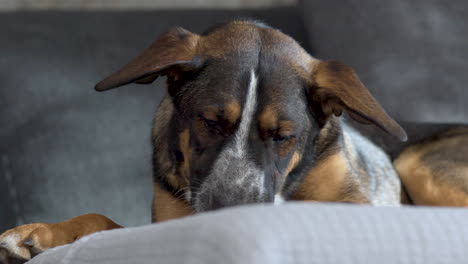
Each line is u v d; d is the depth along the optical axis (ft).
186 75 7.52
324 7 12.89
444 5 12.69
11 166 10.70
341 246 4.04
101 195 10.94
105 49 11.85
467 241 4.38
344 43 12.57
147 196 11.16
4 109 10.94
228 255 3.83
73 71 11.48
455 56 12.33
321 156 8.32
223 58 7.42
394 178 10.64
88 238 5.66
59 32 11.87
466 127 11.23
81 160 10.98
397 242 4.20
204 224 4.15
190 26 12.54
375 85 12.20
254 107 7.08
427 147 10.94
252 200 6.87
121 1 15.23
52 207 10.69
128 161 11.19
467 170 10.31
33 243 7.29
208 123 7.16
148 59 7.29
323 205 4.36
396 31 12.41
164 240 4.42
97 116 11.27
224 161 6.99
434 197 10.44
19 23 11.89
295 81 7.50
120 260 4.79
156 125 8.44
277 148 7.30
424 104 12.08
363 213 4.31
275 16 13.17
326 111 7.86
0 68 11.20
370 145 10.69
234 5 15.84
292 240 3.92
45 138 10.91
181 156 7.74
